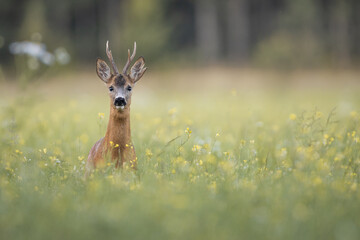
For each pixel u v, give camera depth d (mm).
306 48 55188
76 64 62094
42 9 57344
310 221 6543
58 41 56594
